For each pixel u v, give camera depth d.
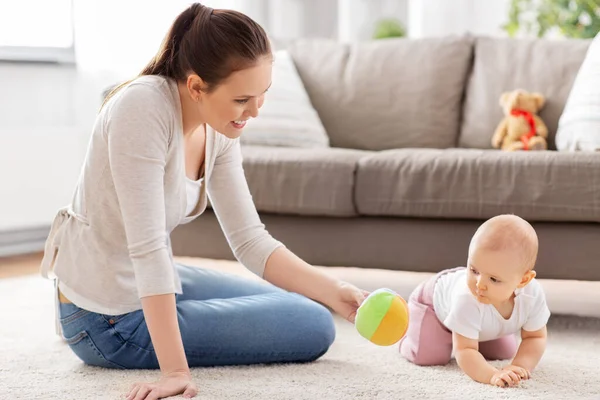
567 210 2.19
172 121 1.56
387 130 3.18
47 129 3.66
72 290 1.69
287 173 2.50
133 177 1.51
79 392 1.58
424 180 2.34
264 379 1.66
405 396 1.54
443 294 1.77
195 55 1.51
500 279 1.60
